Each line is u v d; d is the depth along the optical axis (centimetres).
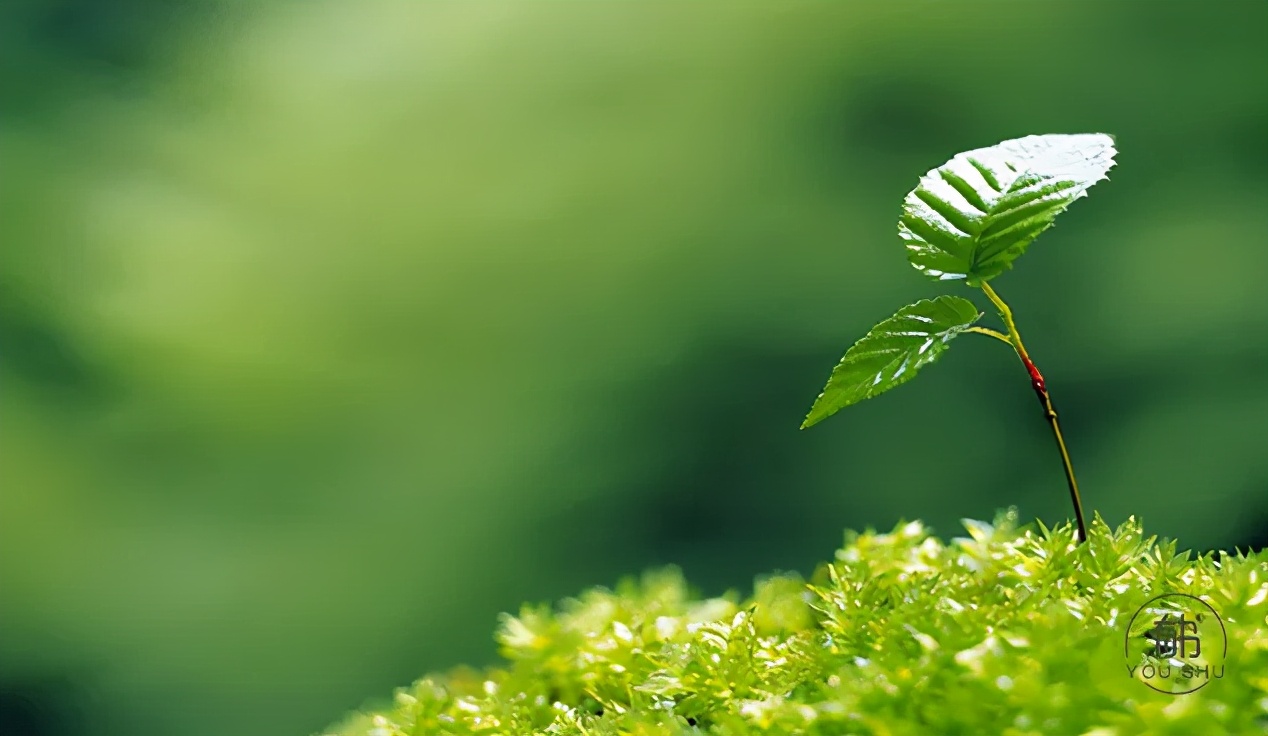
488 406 381
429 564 374
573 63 392
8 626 365
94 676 366
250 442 383
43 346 384
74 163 404
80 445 379
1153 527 330
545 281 383
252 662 369
